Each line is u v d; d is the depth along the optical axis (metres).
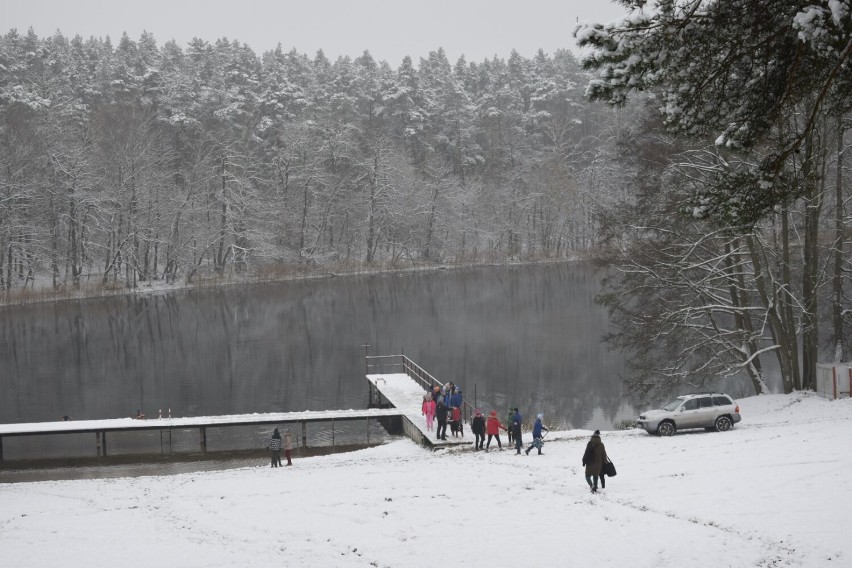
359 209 120.56
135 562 17.81
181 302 90.62
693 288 40.47
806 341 39.59
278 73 140.75
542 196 135.88
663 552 16.36
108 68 144.00
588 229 139.50
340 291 99.56
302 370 55.97
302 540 18.94
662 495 20.77
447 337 67.25
